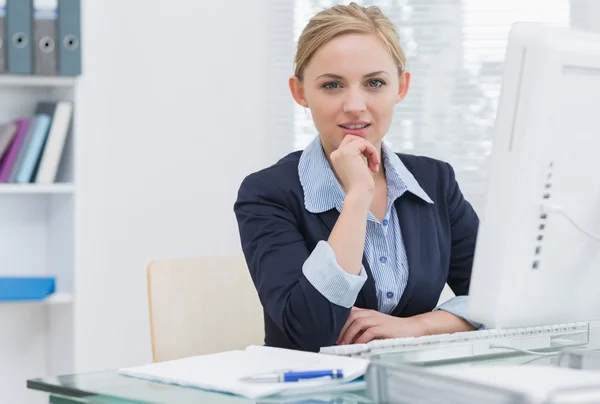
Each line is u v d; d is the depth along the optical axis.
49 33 2.90
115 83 3.44
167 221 3.48
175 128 3.48
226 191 3.51
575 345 1.38
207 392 1.08
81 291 3.40
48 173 2.99
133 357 3.46
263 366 1.22
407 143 3.42
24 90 3.22
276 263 1.72
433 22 3.41
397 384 0.91
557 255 1.28
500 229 1.24
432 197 1.99
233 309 2.22
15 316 3.27
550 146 1.22
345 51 1.74
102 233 3.43
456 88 3.41
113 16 3.43
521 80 1.21
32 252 3.26
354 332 1.69
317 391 1.06
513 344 1.34
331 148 1.85
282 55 3.50
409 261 1.86
